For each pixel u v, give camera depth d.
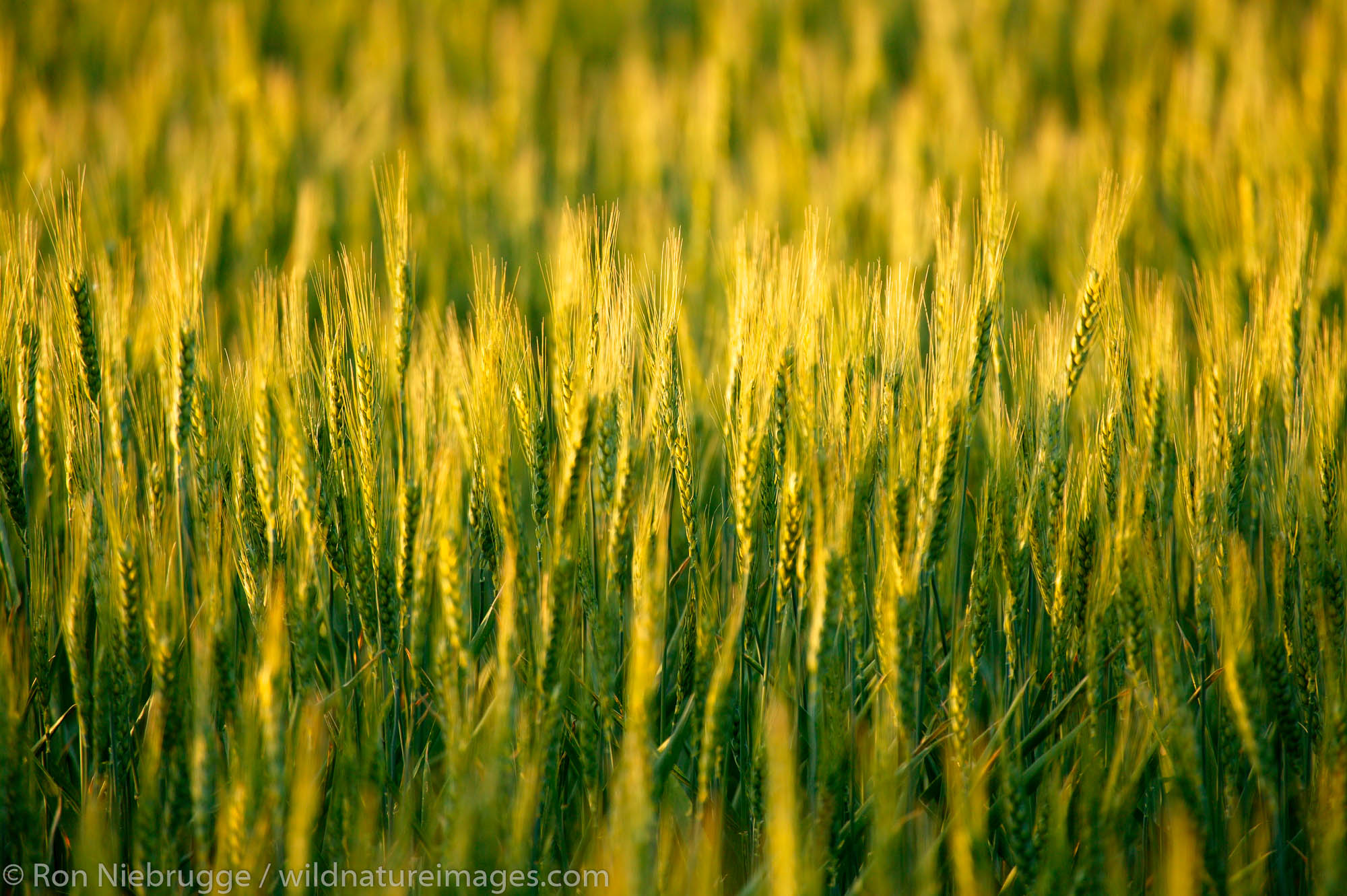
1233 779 4.11
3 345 4.16
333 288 4.20
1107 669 4.16
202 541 4.14
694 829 4.05
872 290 4.19
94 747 4.10
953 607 4.17
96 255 4.49
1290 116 5.80
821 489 4.08
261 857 4.02
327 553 4.16
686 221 5.71
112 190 5.02
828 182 5.77
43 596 4.14
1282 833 4.07
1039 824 4.07
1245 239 4.64
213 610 4.06
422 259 5.06
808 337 4.14
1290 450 4.16
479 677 4.15
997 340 4.18
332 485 4.16
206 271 4.66
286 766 4.06
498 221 5.61
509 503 4.09
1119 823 4.09
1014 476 4.15
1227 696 4.10
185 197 4.88
